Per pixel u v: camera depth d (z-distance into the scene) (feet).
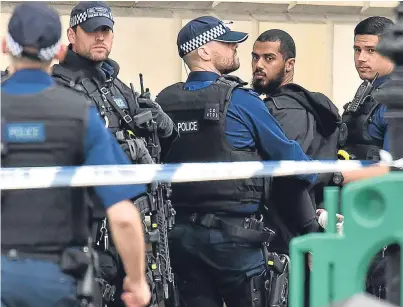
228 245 53.36
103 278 47.91
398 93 33.99
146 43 75.05
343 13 81.97
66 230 40.16
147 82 75.31
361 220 30.58
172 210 50.83
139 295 42.06
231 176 45.14
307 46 81.10
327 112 58.08
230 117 53.36
